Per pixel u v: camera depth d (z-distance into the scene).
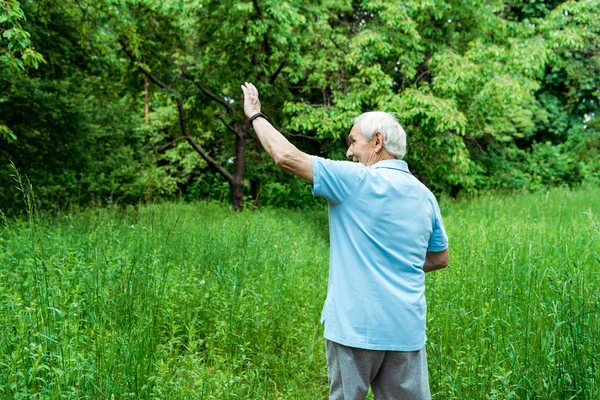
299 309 4.75
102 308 3.93
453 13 13.20
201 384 3.22
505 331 3.74
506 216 9.52
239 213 11.02
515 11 20.72
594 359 3.04
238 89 12.61
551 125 21.52
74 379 2.91
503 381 2.91
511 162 19.14
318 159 2.29
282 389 3.62
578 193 13.70
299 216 11.63
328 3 13.53
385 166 2.40
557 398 2.85
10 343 3.14
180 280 4.89
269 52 12.46
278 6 10.75
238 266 5.48
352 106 11.95
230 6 10.95
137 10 11.88
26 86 9.52
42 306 3.54
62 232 6.91
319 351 4.13
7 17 5.65
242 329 4.20
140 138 15.21
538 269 4.75
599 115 21.31
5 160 10.62
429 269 2.70
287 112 12.20
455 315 4.10
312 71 14.44
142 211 8.55
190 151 18.58
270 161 14.74
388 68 13.79
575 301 3.76
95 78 13.04
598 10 13.49
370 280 2.27
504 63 13.30
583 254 5.34
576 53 20.58
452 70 12.04
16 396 2.58
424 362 2.42
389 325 2.26
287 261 6.17
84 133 10.92
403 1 12.24
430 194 2.50
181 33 12.59
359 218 2.30
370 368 2.31
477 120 14.70
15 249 5.71
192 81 12.70
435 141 12.99
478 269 5.07
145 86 13.95
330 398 2.44
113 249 5.77
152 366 3.20
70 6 9.29
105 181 12.77
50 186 11.31
